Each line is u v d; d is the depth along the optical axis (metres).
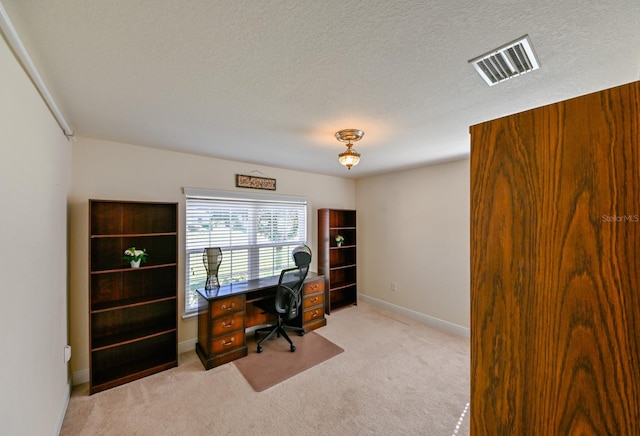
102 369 2.42
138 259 2.41
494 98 1.63
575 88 1.50
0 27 0.96
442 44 1.13
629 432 0.63
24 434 1.22
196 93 1.57
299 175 4.00
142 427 1.80
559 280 0.74
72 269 2.28
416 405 2.03
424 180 3.70
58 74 1.36
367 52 1.19
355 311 4.12
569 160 0.73
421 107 1.76
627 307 0.64
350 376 2.39
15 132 1.14
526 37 1.07
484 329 0.89
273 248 3.72
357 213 4.72
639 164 0.62
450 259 3.40
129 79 1.42
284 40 1.11
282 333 3.04
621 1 0.88
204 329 2.67
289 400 2.07
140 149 2.65
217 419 1.87
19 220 1.18
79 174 2.34
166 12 0.95
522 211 0.81
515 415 0.82
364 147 2.71
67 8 0.93
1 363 1.02
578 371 0.71
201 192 3.02
